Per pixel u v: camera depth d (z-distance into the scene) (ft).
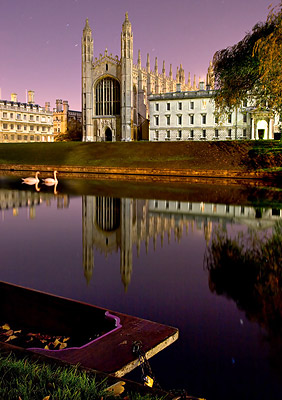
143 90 356.59
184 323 27.84
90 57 338.34
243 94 166.40
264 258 44.39
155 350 20.76
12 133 381.19
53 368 15.20
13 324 27.45
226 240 53.21
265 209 80.48
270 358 22.93
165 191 114.11
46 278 38.04
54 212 77.82
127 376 20.99
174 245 51.11
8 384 13.55
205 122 283.59
